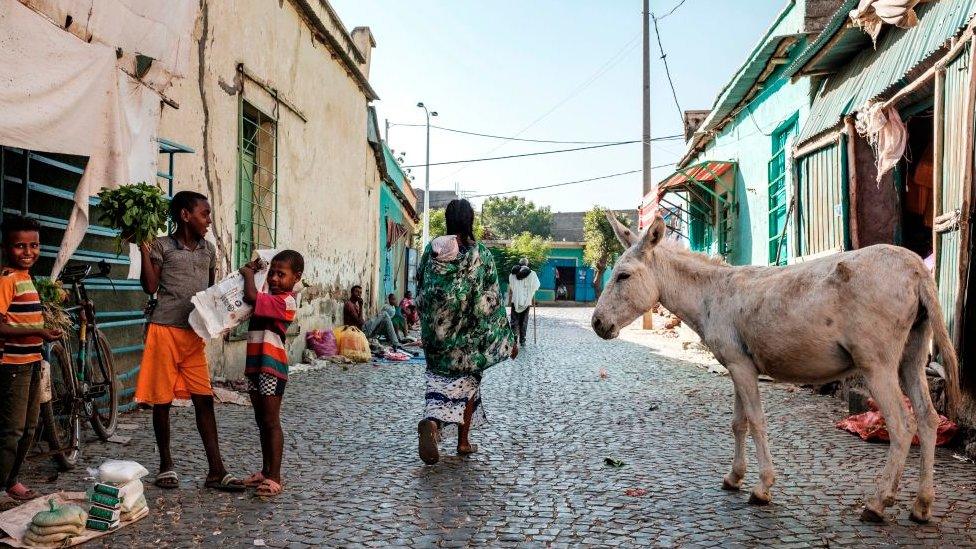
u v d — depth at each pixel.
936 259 6.55
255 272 4.80
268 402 4.77
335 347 12.80
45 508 4.21
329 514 4.35
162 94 6.36
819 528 4.09
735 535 3.99
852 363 4.32
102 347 6.05
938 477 5.05
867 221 8.59
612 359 13.33
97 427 5.84
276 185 11.02
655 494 4.78
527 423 7.20
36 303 4.46
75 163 6.69
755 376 4.66
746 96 14.27
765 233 13.29
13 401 4.31
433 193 64.12
